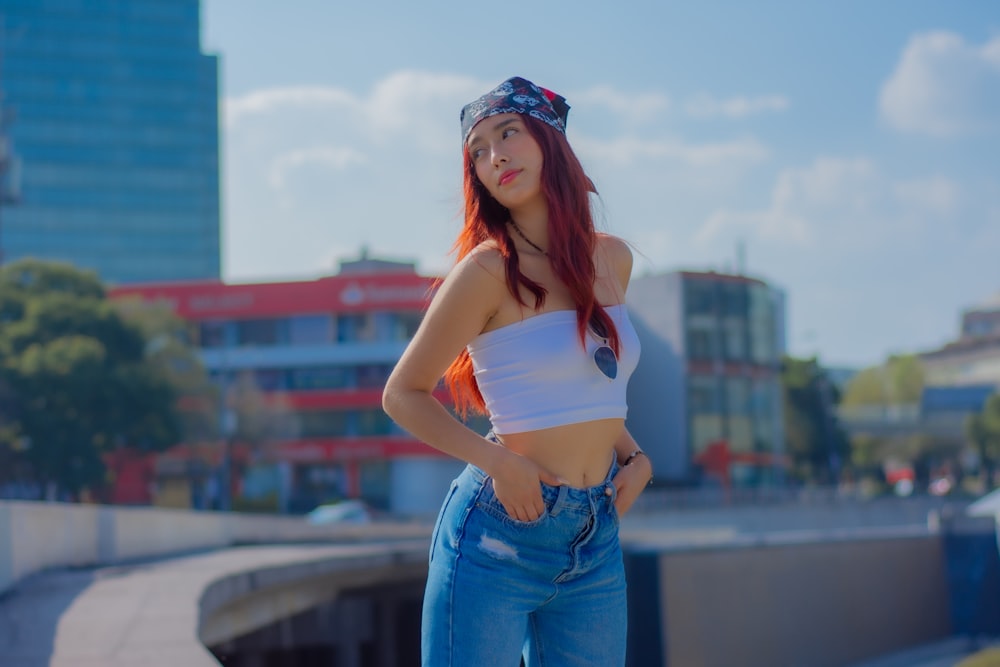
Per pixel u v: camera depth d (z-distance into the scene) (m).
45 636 6.25
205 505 53.06
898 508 50.50
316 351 59.19
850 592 22.36
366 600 19.69
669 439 54.38
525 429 2.16
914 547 24.27
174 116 117.94
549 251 2.20
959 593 24.70
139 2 118.38
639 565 18.78
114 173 115.62
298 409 59.19
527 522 2.11
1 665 5.21
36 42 115.25
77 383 42.56
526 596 2.15
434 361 2.14
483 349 2.19
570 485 2.14
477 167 2.25
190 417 50.66
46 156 114.19
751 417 55.94
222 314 59.91
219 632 11.12
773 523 47.81
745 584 20.08
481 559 2.15
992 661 16.02
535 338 2.15
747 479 55.47
